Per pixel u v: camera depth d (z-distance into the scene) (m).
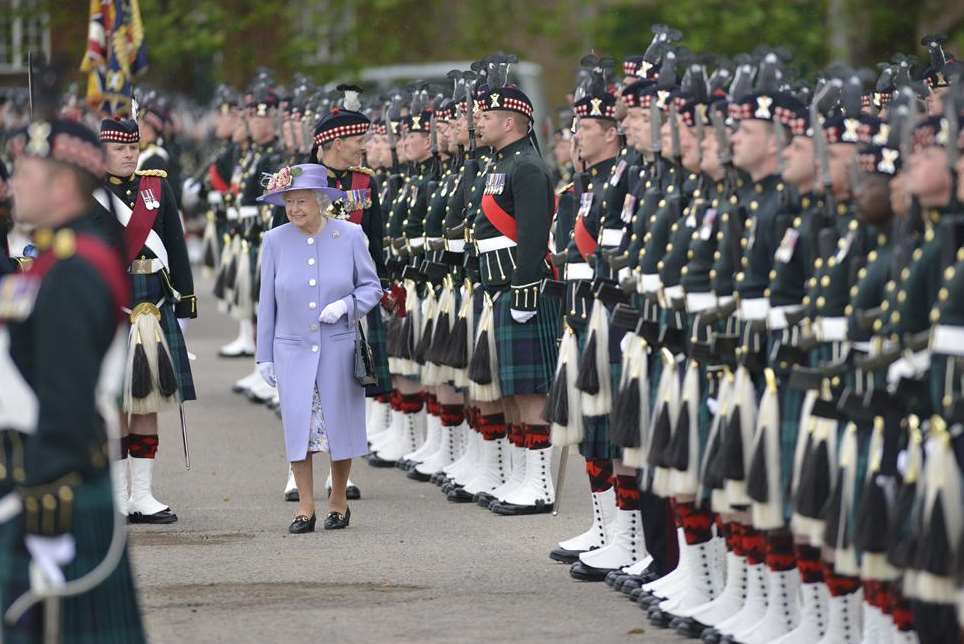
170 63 91.00
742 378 23.75
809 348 22.59
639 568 28.28
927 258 20.44
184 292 34.72
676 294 25.53
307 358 33.03
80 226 18.53
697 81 25.92
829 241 22.39
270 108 51.84
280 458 42.25
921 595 19.58
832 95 23.91
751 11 84.38
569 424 29.52
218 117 58.47
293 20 93.31
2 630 18.28
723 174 24.97
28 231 21.42
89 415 17.73
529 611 26.84
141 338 33.78
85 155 18.69
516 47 105.94
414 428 41.31
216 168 57.47
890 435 21.03
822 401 21.98
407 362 39.94
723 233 24.45
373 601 27.55
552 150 53.53
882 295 21.59
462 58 98.62
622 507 28.98
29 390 18.39
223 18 89.56
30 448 17.80
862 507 21.06
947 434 19.59
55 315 17.80
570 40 95.81
